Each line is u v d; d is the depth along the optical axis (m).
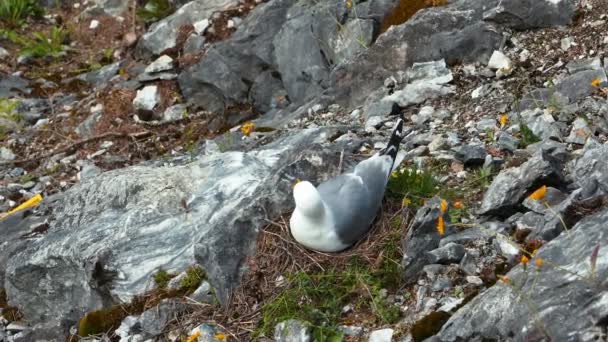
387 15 14.26
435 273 8.95
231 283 9.65
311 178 10.22
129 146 15.02
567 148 10.62
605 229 7.98
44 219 12.33
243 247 9.77
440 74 12.80
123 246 10.88
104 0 18.58
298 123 13.53
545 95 11.73
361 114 13.07
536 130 11.07
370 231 9.55
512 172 9.70
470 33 12.88
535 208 9.25
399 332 8.55
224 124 15.16
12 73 17.38
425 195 10.01
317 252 9.41
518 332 7.62
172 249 10.78
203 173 11.53
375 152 11.11
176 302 9.99
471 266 8.88
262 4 16.08
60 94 16.72
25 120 16.09
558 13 12.84
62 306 11.45
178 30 16.77
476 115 11.92
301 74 14.75
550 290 7.70
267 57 15.23
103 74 16.91
